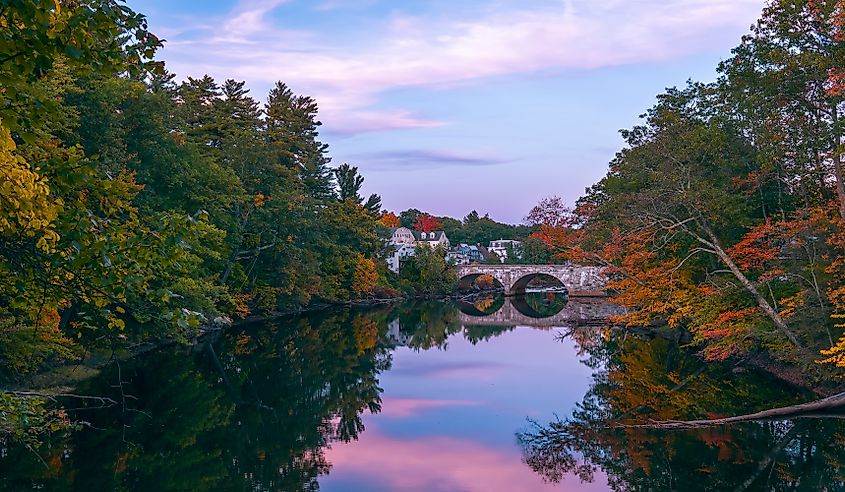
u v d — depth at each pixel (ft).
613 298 133.49
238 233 154.51
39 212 20.36
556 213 120.47
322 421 75.05
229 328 159.43
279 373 104.99
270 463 59.36
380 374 104.88
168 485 52.65
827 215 84.99
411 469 57.57
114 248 21.17
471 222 652.48
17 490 49.67
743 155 99.91
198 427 70.69
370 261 253.85
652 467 56.34
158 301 23.54
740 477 53.72
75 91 80.33
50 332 70.03
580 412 77.00
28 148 25.40
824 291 77.82
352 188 320.91
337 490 52.29
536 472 55.83
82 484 51.57
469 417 76.02
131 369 97.76
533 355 124.67
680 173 97.91
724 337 92.73
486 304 273.13
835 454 58.54
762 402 78.33
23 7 16.01
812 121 81.92
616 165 127.54
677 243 105.29
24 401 32.73
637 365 108.58
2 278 26.12
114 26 18.35
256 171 172.24
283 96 236.02
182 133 138.51
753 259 88.89
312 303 226.58
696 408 76.64
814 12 75.15
